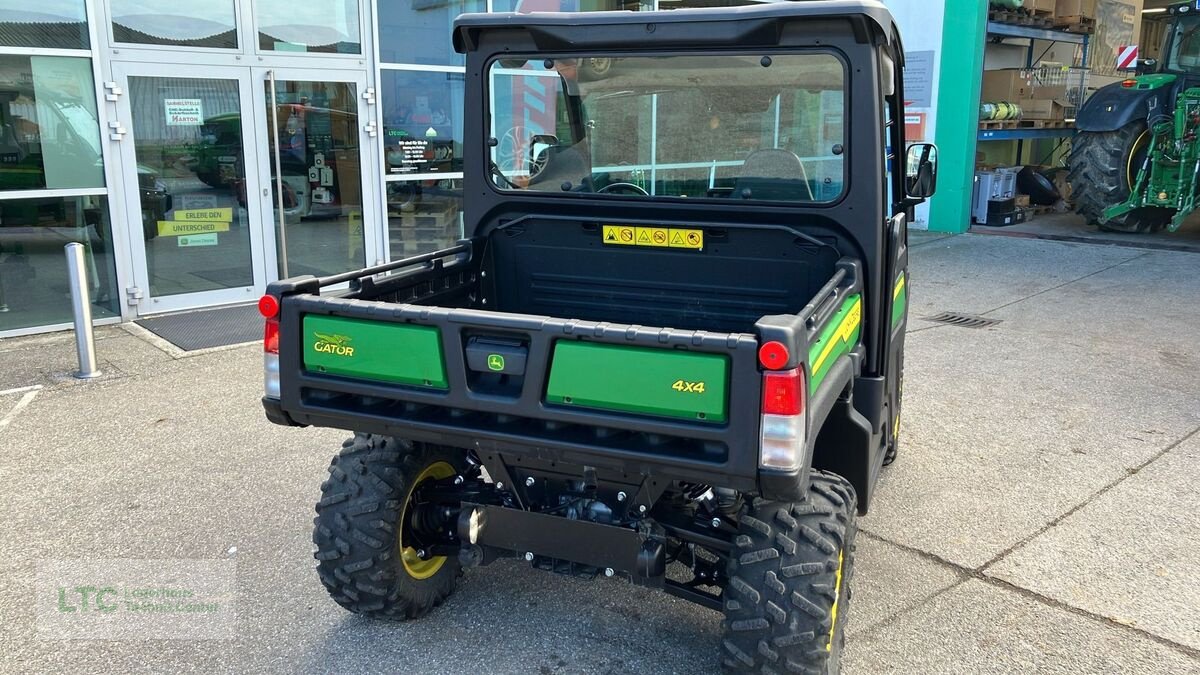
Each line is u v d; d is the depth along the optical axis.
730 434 2.30
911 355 6.79
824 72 3.06
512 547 2.93
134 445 4.93
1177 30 11.59
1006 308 8.28
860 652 3.12
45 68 6.93
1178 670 3.03
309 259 8.56
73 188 7.19
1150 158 11.20
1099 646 3.16
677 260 3.44
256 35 7.87
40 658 3.07
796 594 2.56
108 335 7.13
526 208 3.62
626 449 2.43
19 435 5.07
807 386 2.34
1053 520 4.12
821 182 3.19
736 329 3.44
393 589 3.13
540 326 2.46
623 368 2.39
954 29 12.20
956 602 3.44
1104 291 8.90
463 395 2.59
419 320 2.59
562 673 3.01
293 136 8.25
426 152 9.12
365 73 8.52
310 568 3.67
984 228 12.97
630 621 3.33
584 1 9.99
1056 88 14.20
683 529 2.84
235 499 4.29
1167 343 7.06
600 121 3.43
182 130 7.64
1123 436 5.15
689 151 3.35
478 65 3.50
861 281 3.15
